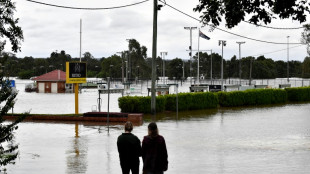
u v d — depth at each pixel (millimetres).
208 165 11266
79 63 24922
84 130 19297
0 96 7887
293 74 168750
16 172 10492
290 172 10305
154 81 25906
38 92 71562
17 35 25766
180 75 164750
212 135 17438
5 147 14555
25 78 172625
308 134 17859
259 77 156375
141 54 150125
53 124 21859
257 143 15328
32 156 12789
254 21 10258
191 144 15047
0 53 8594
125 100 25766
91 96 54562
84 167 11094
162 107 27875
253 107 33250
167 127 20062
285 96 39188
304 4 9844
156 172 7441
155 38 25844
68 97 52812
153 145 7465
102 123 22234
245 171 10438
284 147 14484
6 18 25000
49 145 14984
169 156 12672
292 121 23109
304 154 13039
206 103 31203
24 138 16781
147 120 23266
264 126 20703
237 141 15812
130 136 8281
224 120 23422
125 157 8273
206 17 10898
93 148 14289
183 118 24391
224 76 167500
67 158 12438
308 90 41094
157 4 25734
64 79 73125
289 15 9914
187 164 11406
